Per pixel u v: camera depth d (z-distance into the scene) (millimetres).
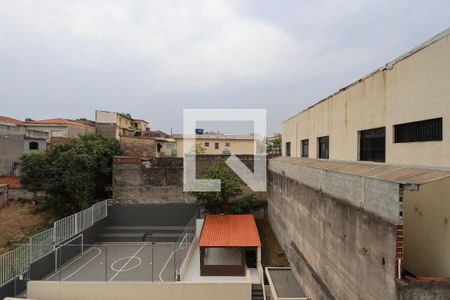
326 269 8555
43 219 18438
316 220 9547
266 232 17562
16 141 24453
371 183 6059
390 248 5301
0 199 19109
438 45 5555
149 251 15680
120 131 35562
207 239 13195
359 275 6539
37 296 11016
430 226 6000
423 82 5973
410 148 6453
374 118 7879
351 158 9242
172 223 19672
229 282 10906
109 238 17453
